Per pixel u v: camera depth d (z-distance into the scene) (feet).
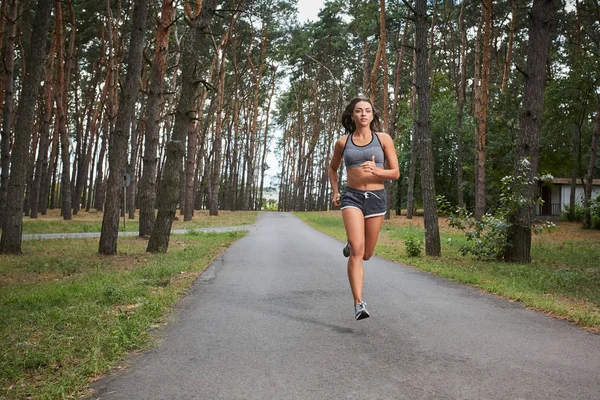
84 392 10.02
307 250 43.50
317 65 156.25
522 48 115.24
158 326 15.55
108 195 40.37
